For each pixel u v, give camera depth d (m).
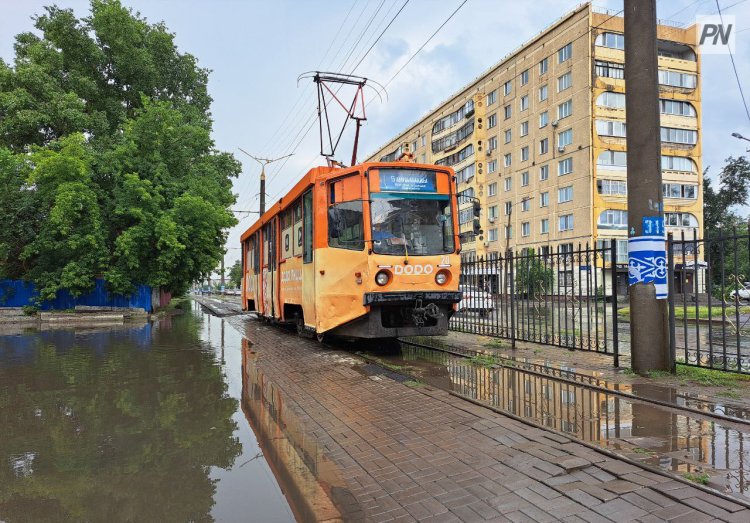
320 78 15.38
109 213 22.97
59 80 25.53
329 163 11.80
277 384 7.42
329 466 4.20
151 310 25.91
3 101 23.12
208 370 8.91
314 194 9.77
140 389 7.45
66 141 21.36
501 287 10.82
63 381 8.10
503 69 46.00
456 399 5.83
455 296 9.13
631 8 6.78
